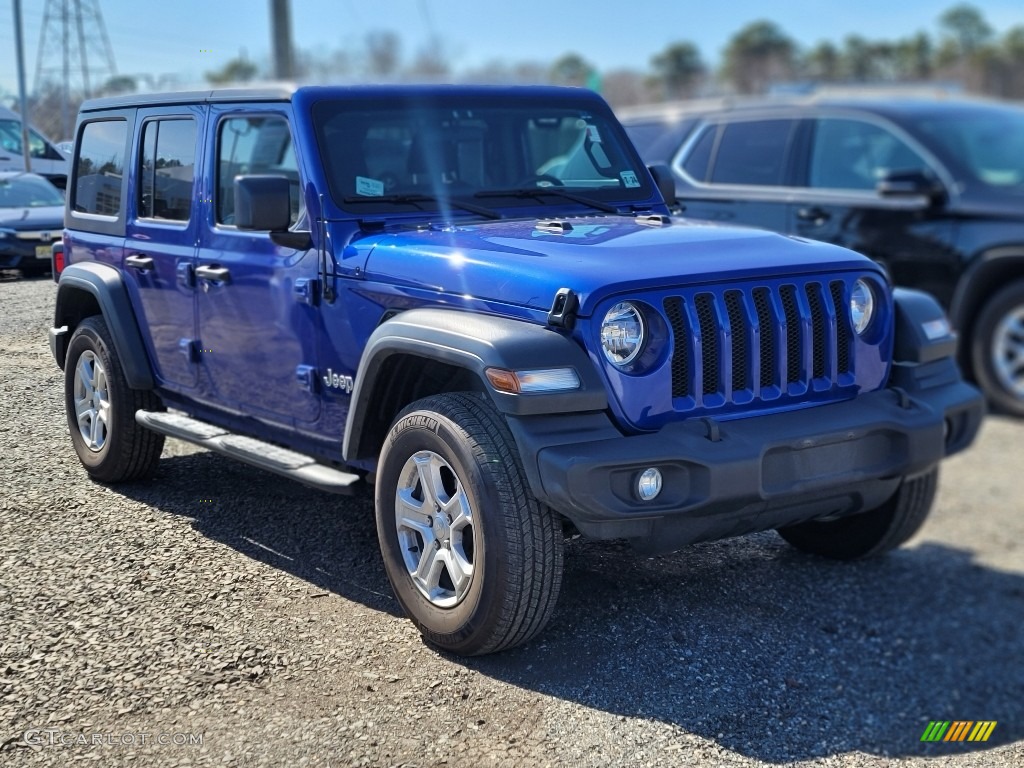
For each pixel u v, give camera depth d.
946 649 4.81
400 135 4.29
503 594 3.21
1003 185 7.40
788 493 3.42
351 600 3.77
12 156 4.84
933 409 3.83
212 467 4.86
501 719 3.12
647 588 4.14
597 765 2.96
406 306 3.62
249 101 4.25
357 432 3.71
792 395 3.64
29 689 3.11
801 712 3.49
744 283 3.55
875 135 7.62
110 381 4.42
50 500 4.30
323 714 3.08
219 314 4.27
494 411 3.31
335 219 3.93
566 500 3.10
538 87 4.80
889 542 4.46
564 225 3.96
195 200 4.36
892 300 3.97
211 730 2.97
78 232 4.81
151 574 3.80
